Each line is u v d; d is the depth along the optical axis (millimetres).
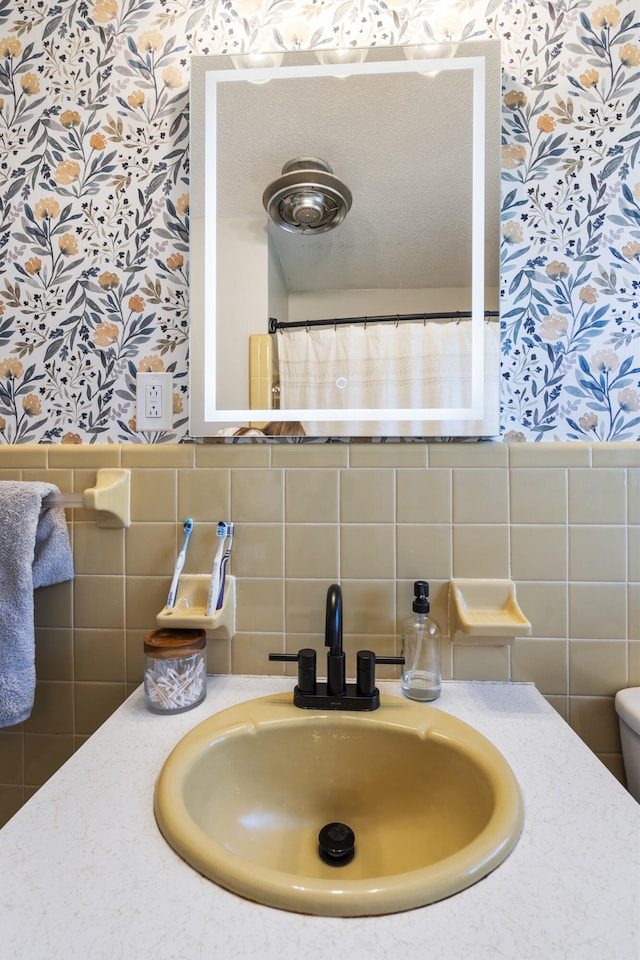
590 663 776
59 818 488
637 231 792
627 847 455
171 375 842
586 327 798
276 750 654
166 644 702
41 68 856
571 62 795
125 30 844
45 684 834
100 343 853
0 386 859
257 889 398
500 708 709
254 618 812
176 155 843
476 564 789
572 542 780
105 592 828
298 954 354
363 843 615
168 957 350
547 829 475
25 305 857
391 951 356
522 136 805
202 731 623
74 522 832
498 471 787
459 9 799
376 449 801
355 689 708
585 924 376
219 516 819
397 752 645
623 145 794
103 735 638
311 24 814
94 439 849
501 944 361
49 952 353
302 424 809
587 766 577
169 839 458
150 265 847
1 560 715
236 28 825
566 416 798
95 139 852
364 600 801
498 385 792
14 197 858
